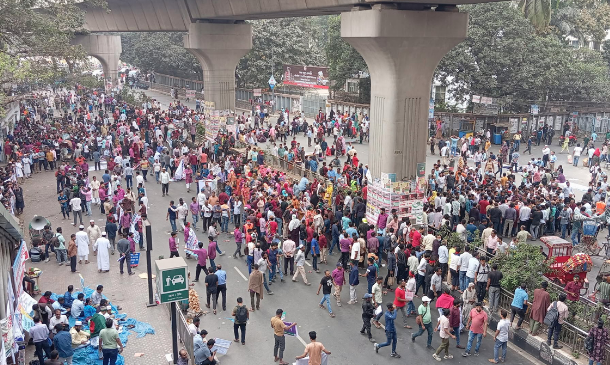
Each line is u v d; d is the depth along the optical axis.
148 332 16.55
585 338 13.95
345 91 59.59
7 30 33.06
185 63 77.50
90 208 27.61
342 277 18.36
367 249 21.20
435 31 25.02
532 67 45.53
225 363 14.97
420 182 25.41
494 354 15.09
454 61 45.88
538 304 15.37
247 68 66.06
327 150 39.81
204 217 25.25
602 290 16.09
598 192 27.08
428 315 15.66
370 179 26.66
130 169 32.34
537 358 15.36
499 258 17.83
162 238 24.83
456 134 47.00
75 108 57.91
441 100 49.72
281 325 14.83
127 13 57.62
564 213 24.02
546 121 47.84
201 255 19.89
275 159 35.94
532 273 16.83
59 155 39.22
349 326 17.19
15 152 36.22
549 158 36.09
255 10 35.69
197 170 35.00
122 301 18.61
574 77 48.72
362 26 24.62
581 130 49.72
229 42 47.25
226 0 39.41
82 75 59.84
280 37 65.56
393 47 24.66
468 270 17.59
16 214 27.67
